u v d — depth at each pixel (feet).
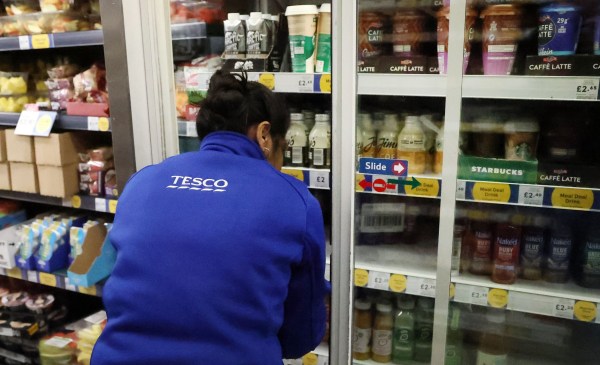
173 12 5.53
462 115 4.75
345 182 3.98
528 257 4.65
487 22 4.28
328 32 4.92
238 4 6.32
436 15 4.38
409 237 5.36
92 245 6.31
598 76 3.78
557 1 4.17
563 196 4.06
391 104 5.20
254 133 3.70
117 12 4.96
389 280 4.65
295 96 6.18
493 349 4.94
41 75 7.28
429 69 4.36
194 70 5.48
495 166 4.31
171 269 3.08
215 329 3.00
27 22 6.33
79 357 6.46
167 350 2.98
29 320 7.09
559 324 5.07
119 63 5.11
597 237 4.37
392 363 5.34
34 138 6.33
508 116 4.63
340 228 4.08
